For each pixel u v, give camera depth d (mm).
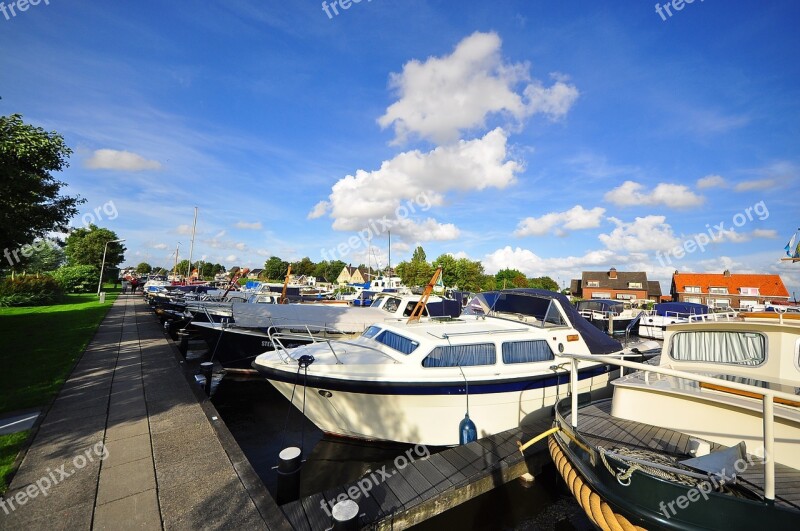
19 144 8125
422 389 5492
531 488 4977
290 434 6816
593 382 6836
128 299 29531
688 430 3947
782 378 4066
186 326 13758
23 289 22406
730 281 45281
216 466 4277
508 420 5891
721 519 2756
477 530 4355
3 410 5695
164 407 6023
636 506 3084
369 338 7094
